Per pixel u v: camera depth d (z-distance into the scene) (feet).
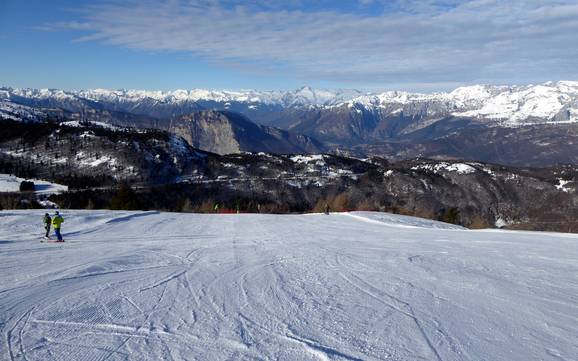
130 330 23.66
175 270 39.73
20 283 34.30
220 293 31.27
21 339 22.41
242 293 31.24
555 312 26.63
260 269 40.11
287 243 60.29
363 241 62.90
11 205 196.24
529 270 39.24
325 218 111.04
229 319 25.43
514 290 31.89
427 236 70.79
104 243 59.98
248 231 78.07
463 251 51.37
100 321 25.11
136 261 44.52
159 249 53.88
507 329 23.71
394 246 56.65
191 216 109.40
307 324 24.54
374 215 119.65
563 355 20.44
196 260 45.27
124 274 37.93
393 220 110.22
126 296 30.37
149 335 22.93
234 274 37.88
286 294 30.96
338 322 24.86
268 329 23.76
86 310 27.14
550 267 40.68
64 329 23.82
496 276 36.70
